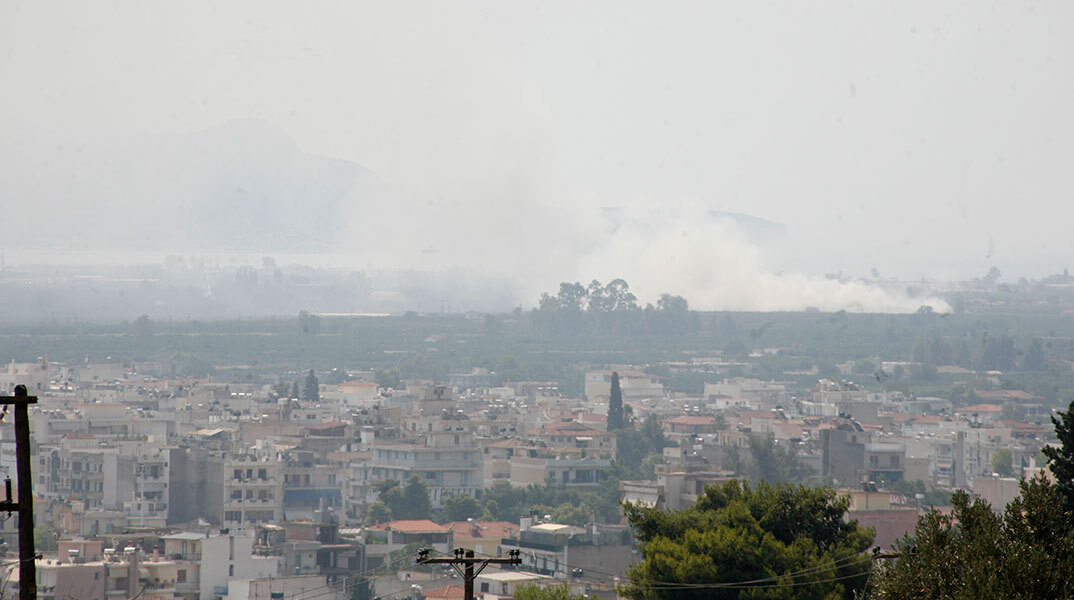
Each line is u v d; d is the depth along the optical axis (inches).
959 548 5757.9
